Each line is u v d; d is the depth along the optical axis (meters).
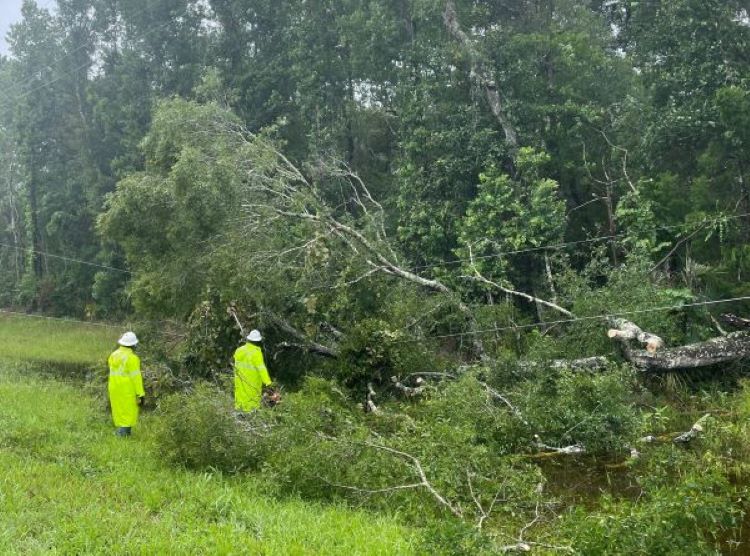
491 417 9.55
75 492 6.88
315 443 7.82
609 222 16.41
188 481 7.50
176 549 5.52
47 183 30.23
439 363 12.52
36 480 7.17
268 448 8.05
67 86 29.64
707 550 6.04
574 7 19.19
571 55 16.55
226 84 22.27
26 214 31.03
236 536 5.88
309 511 6.82
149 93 25.11
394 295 13.23
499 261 14.34
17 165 32.72
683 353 11.27
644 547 5.62
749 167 14.59
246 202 13.16
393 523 6.57
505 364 11.04
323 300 13.07
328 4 21.05
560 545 6.05
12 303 31.83
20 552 5.40
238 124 14.51
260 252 12.64
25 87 30.30
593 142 16.97
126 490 7.13
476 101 17.66
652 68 15.99
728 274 13.40
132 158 24.62
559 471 8.91
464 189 17.16
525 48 17.34
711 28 14.77
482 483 7.46
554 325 13.19
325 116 21.00
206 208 12.39
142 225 13.29
